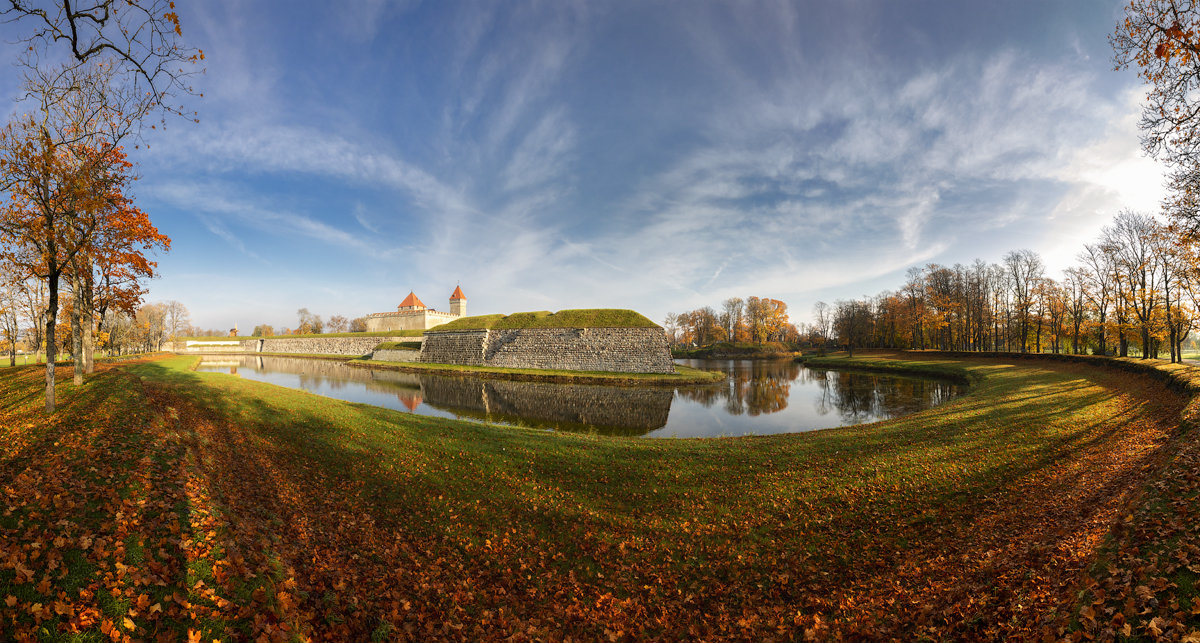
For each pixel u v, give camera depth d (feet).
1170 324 106.83
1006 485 34.65
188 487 25.89
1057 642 15.24
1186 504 21.02
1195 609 14.34
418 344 240.12
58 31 24.67
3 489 22.99
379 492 37.09
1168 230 54.39
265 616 17.51
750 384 138.72
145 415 39.17
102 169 42.19
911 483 36.32
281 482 35.65
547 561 28.66
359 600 21.57
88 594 16.14
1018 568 21.58
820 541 29.58
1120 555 18.93
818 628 21.20
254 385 81.97
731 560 28.37
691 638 21.95
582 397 113.29
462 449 48.39
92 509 21.66
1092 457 38.04
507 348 188.85
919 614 20.48
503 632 21.81
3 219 40.91
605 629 22.50
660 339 164.14
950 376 135.03
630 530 32.37
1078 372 99.30
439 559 27.86
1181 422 39.22
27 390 55.93
